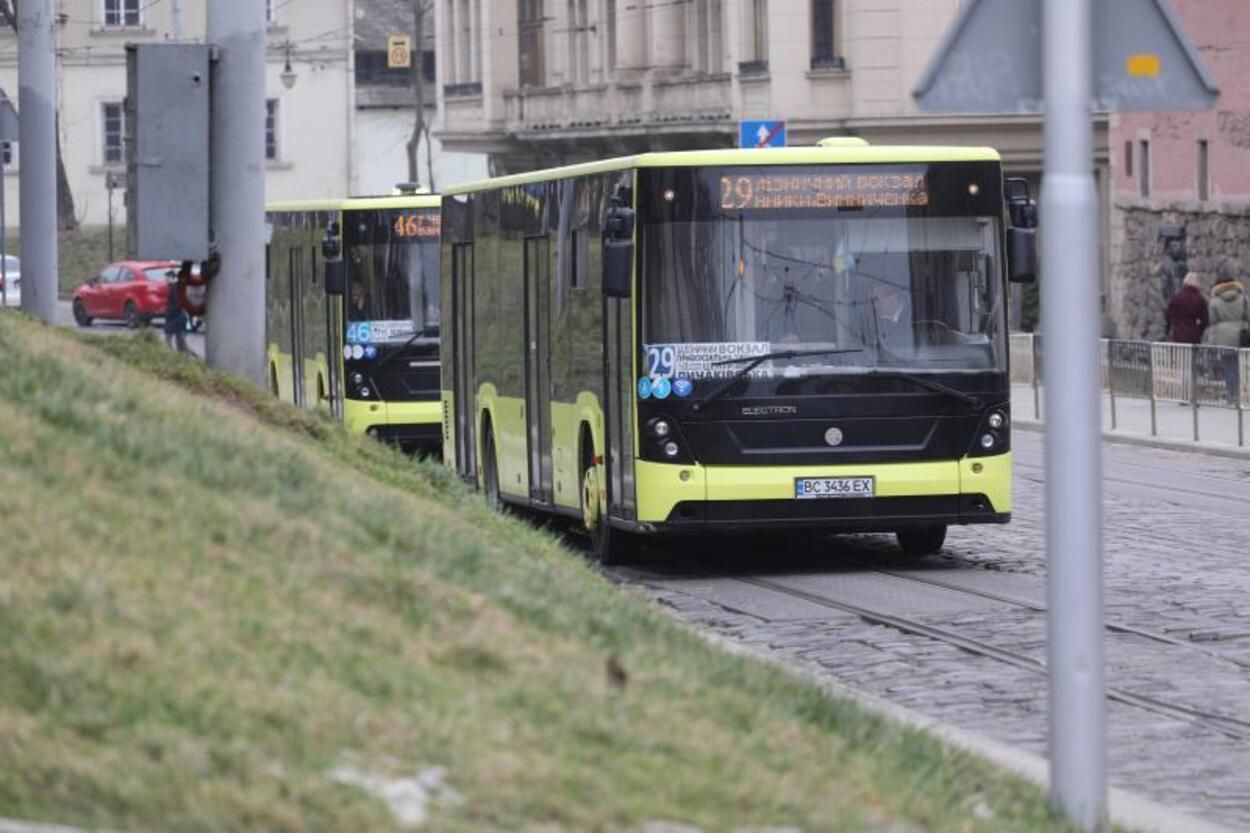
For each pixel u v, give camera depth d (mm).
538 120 162375
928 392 44438
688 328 44188
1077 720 18938
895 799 18438
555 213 50844
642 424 44188
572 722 17797
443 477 37375
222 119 37875
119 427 22875
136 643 16906
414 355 74125
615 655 20469
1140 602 39562
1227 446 78688
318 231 78375
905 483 44281
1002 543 51250
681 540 52750
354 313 74000
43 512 19109
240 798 15219
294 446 29922
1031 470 73250
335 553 20750
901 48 125438
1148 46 18578
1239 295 91062
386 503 25500
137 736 15742
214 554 19547
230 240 38281
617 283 43688
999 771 21688
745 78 132125
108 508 19844
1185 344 85000
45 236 57438
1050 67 18438
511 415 55719
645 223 44219
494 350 57531
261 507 21609
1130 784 25078
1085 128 18469
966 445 44656
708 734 18516
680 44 146375
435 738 16688
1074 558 18766
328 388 76562
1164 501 60656
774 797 17125
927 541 48875
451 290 63312
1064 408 18594
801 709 21312
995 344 44750
